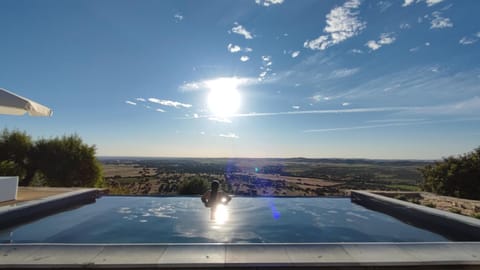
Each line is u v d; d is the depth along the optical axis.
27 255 3.23
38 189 9.52
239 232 6.91
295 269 3.12
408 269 3.18
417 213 7.11
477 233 5.13
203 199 8.51
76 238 5.84
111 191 13.03
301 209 9.41
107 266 3.03
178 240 6.18
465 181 12.33
